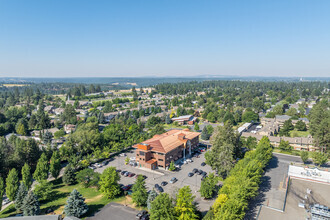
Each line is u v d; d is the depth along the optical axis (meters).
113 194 74.31
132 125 159.75
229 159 83.12
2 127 171.00
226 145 86.88
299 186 77.69
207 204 69.12
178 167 100.00
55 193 80.62
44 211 67.88
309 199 69.06
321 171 88.25
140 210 67.38
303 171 88.56
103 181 74.94
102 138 125.81
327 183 79.19
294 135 141.25
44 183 76.06
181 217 54.00
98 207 69.62
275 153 118.06
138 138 137.38
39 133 161.25
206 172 94.88
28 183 80.94
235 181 66.69
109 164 106.69
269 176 88.69
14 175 77.69
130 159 112.19
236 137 100.06
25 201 64.44
